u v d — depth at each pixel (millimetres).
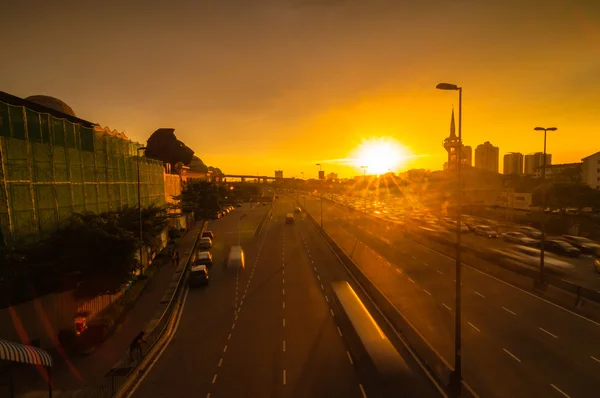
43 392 17547
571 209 73375
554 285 30578
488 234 58281
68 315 24078
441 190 128875
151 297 33406
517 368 18953
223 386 18578
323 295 33531
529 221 70000
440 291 32688
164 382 19141
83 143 30266
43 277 21500
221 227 85438
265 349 22719
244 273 42750
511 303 29109
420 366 19469
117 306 28297
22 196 22234
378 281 36625
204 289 36719
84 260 22109
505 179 103375
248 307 30875
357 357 20141
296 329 25750
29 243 22344
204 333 25688
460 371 17203
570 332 23281
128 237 24516
